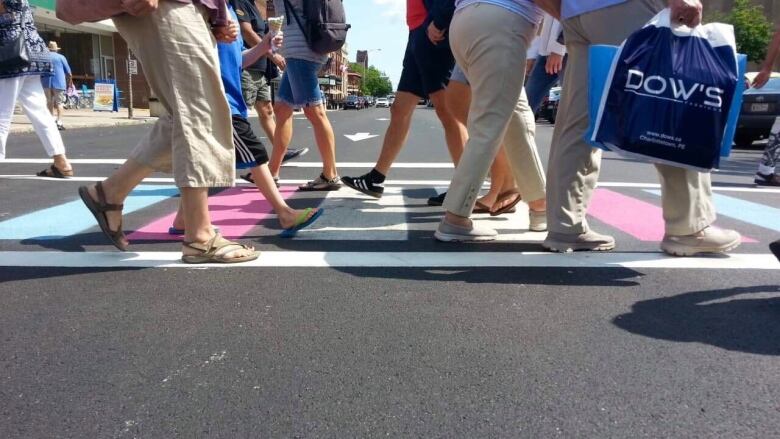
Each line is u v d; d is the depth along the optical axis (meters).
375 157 8.10
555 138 3.06
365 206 4.41
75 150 8.46
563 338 2.01
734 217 4.15
